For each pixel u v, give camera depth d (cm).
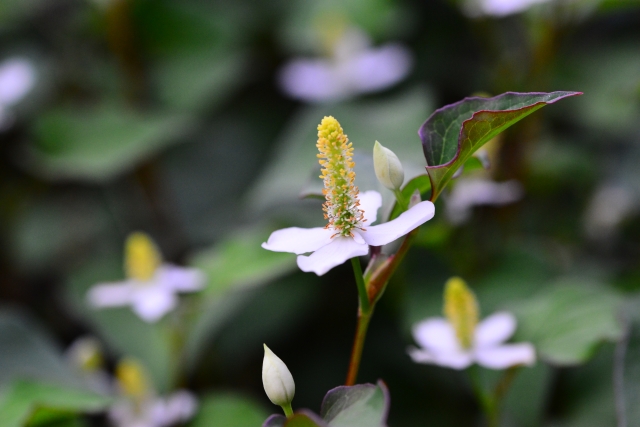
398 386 53
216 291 48
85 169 55
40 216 68
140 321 52
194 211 66
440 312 48
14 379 45
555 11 49
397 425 51
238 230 62
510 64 55
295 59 70
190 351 49
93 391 45
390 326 55
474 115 37
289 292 57
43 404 43
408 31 68
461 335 43
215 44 68
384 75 63
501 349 43
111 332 52
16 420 43
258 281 48
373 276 38
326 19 64
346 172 38
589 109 62
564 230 59
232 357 56
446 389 52
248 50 69
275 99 70
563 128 66
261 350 56
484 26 54
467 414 51
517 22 59
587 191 61
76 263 66
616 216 59
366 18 69
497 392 43
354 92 63
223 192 67
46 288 66
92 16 66
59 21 70
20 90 60
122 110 60
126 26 63
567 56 65
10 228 66
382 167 38
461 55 67
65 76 67
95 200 68
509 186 50
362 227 38
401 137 49
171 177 68
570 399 46
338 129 38
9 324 48
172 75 67
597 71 64
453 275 49
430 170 37
